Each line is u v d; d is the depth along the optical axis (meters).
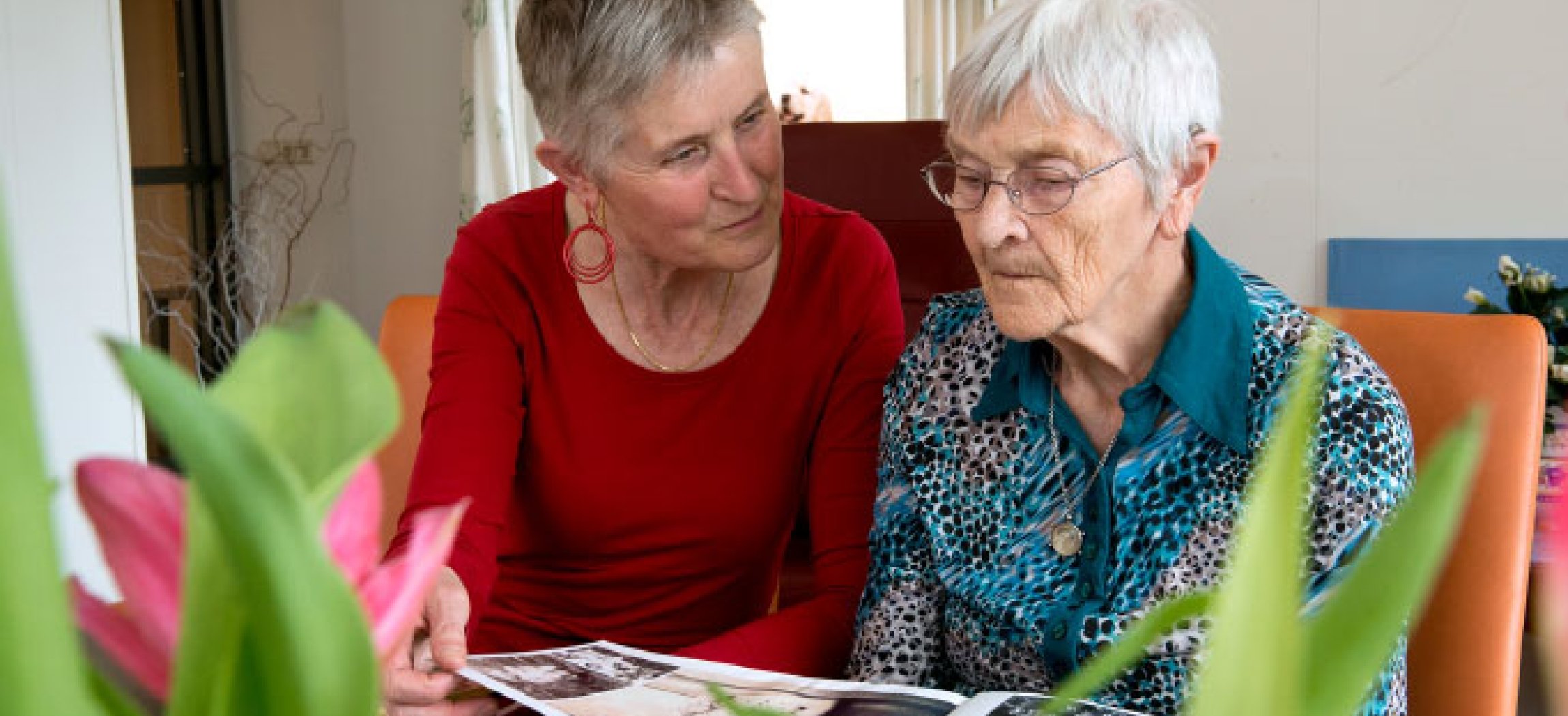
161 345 6.00
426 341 1.92
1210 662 0.22
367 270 6.37
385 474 1.91
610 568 1.64
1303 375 0.23
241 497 0.20
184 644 0.23
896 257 2.60
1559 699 0.20
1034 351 1.23
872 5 5.41
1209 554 1.13
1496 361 1.28
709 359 1.60
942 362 1.33
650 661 1.18
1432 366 1.32
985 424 1.28
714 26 1.35
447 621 1.22
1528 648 2.21
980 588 1.24
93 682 0.25
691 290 1.58
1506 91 3.73
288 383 0.22
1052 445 1.23
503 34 5.61
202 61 6.26
